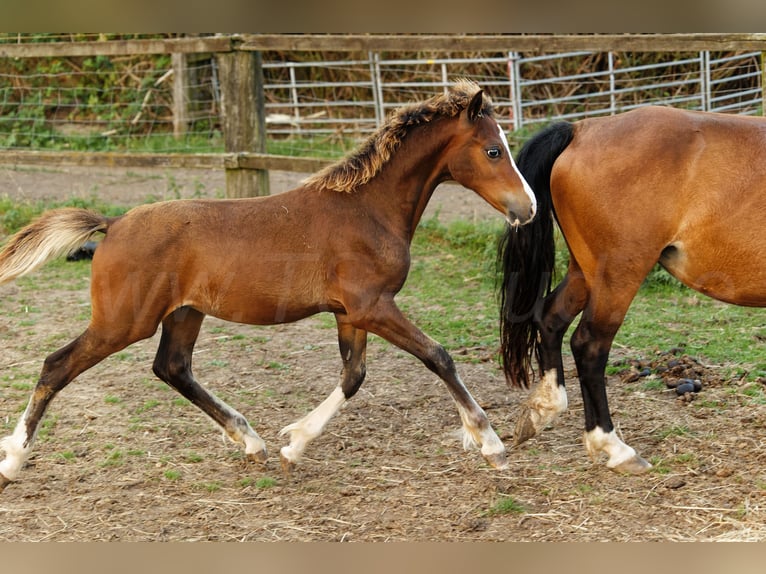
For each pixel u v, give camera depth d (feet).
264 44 23.72
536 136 12.95
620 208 12.20
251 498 12.28
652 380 16.03
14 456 12.03
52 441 14.03
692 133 12.11
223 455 13.67
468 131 12.42
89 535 11.21
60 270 23.88
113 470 13.08
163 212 11.98
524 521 11.52
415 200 12.79
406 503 12.07
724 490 12.07
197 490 12.51
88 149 38.06
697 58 38.65
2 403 15.46
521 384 14.25
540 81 36.52
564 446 13.82
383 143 12.42
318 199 12.37
